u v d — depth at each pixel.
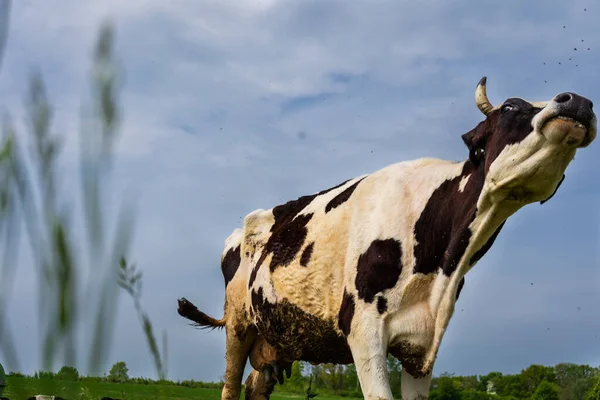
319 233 5.60
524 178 4.29
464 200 4.84
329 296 5.44
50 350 0.72
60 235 0.72
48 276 0.72
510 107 4.43
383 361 4.94
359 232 5.27
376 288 5.04
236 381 7.46
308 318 5.67
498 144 4.45
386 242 5.08
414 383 5.11
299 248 5.75
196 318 7.45
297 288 5.73
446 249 4.92
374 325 5.00
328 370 15.09
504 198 4.52
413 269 5.02
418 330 4.98
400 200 5.20
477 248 4.82
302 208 6.11
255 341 7.29
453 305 4.94
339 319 5.29
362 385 4.98
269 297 6.11
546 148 4.15
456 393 20.25
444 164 5.25
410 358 5.05
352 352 5.13
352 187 5.61
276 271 6.00
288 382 14.65
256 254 6.66
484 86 4.78
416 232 5.05
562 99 4.04
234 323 7.19
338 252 5.39
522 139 4.28
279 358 7.09
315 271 5.55
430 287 5.03
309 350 5.96
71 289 0.72
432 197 5.07
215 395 8.20
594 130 4.04
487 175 4.52
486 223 4.69
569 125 3.99
